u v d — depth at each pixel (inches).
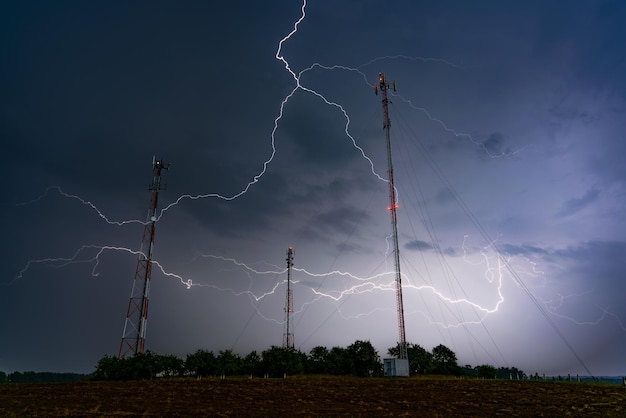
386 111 1979.6
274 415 803.4
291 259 2079.2
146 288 1660.9
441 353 1793.8
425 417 807.7
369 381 1369.3
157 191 1820.9
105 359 1455.5
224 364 1579.7
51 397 1000.2
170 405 898.1
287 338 1915.6
